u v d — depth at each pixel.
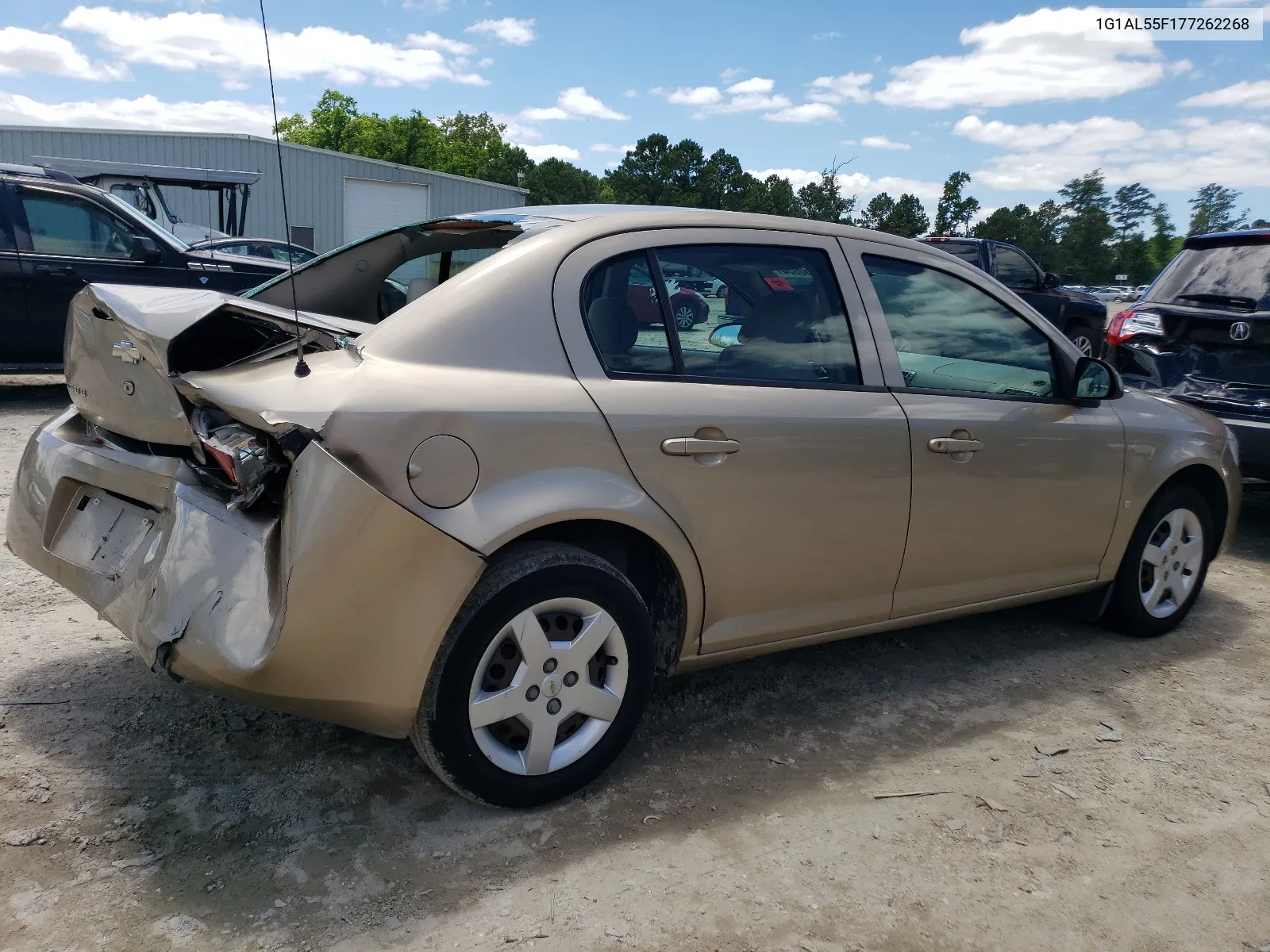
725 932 2.18
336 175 28.61
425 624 2.28
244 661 2.18
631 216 2.86
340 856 2.36
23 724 2.87
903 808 2.75
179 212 26.62
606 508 2.50
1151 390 6.03
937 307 3.40
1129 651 4.08
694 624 2.81
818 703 3.41
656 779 2.82
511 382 2.45
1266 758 3.17
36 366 8.10
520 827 2.53
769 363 2.94
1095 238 89.88
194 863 2.29
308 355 2.47
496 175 95.94
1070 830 2.69
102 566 2.61
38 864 2.25
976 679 3.70
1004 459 3.40
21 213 7.82
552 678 2.52
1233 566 5.46
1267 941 2.28
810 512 2.94
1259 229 5.89
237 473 2.21
